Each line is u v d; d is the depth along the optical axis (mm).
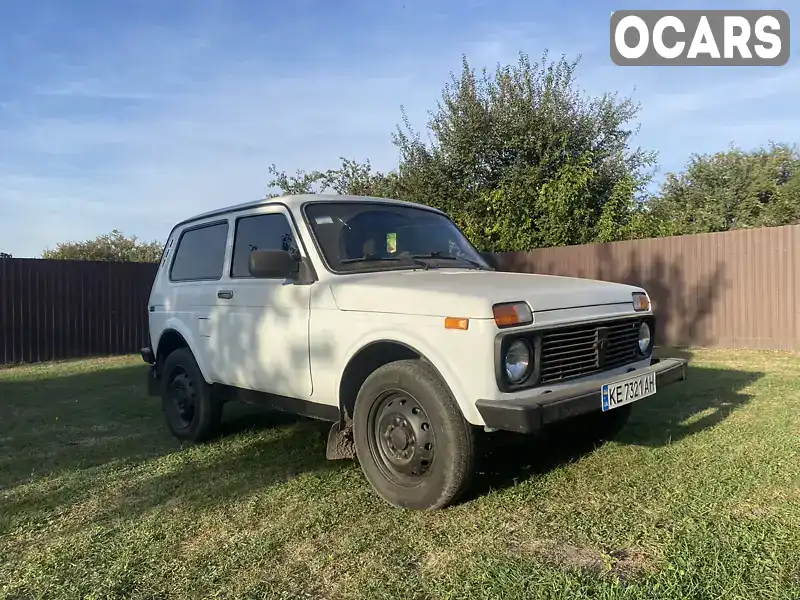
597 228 14539
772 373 7324
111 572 2859
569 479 3830
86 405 6898
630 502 3416
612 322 3736
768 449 4234
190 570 2852
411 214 4754
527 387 3205
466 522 3234
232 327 4613
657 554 2791
